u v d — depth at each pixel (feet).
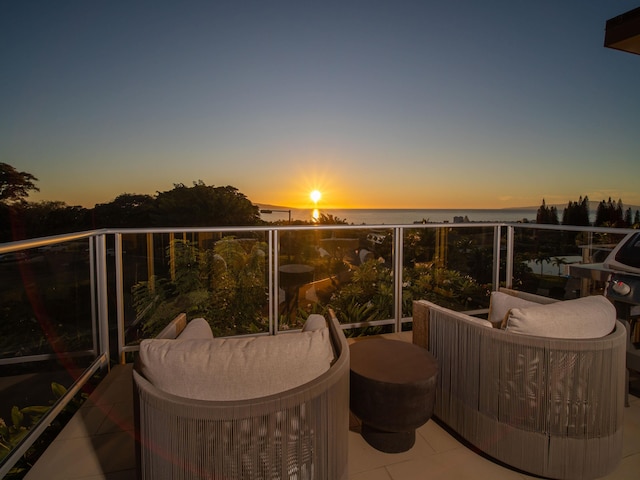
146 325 10.07
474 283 13.21
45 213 32.71
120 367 9.45
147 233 9.96
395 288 12.23
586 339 5.23
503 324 6.01
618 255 8.07
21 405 7.41
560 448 5.21
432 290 12.74
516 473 5.54
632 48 9.68
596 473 5.29
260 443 3.67
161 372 3.75
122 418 7.05
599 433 5.24
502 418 5.53
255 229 10.91
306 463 3.86
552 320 5.42
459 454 5.99
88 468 5.65
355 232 11.77
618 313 7.59
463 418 6.09
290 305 11.32
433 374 5.57
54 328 8.10
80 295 8.74
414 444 6.23
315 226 11.40
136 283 9.92
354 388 5.62
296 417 3.76
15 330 7.57
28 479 5.41
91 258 9.02
